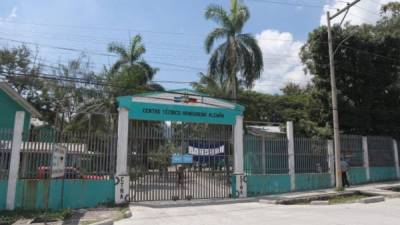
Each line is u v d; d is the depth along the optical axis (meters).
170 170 16.86
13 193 13.69
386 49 27.78
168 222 11.70
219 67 30.05
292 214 12.91
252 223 11.17
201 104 17.70
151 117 16.69
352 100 28.14
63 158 11.92
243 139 18.95
